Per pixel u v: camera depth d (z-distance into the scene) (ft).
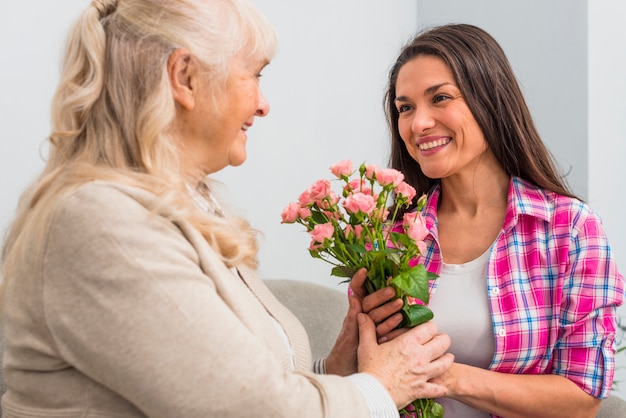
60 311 3.48
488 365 5.22
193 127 4.14
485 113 5.26
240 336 3.61
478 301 5.26
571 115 9.69
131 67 3.91
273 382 3.60
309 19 9.86
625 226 9.85
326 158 10.07
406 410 4.86
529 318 5.08
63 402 3.67
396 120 5.84
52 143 3.97
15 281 3.71
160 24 3.94
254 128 9.22
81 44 4.01
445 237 5.62
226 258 4.09
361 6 10.52
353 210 4.53
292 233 9.62
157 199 3.70
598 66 9.55
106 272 3.44
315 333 8.04
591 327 5.00
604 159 9.61
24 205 3.97
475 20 10.85
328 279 10.04
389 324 4.81
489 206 5.54
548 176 5.44
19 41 7.42
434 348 4.63
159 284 3.48
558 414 4.97
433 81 5.21
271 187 9.43
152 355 3.42
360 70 10.50
